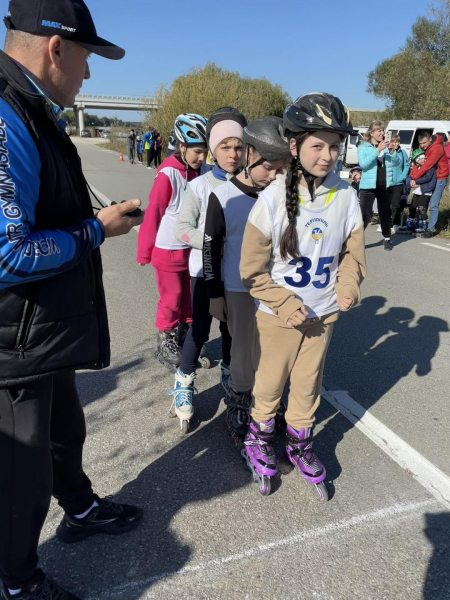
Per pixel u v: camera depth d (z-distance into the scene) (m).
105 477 2.42
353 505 2.26
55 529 2.10
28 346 1.44
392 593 1.82
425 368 3.61
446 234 8.53
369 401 3.16
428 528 2.13
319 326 2.21
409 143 17.42
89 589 1.83
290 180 1.95
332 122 1.76
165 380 3.37
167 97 24.50
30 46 1.37
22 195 1.26
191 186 2.88
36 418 1.53
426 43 26.47
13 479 1.52
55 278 1.45
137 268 6.21
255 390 2.33
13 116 1.27
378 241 8.19
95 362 1.64
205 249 2.48
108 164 23.42
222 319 2.60
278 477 2.44
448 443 2.74
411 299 5.16
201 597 1.80
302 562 1.95
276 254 2.08
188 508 2.22
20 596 1.66
